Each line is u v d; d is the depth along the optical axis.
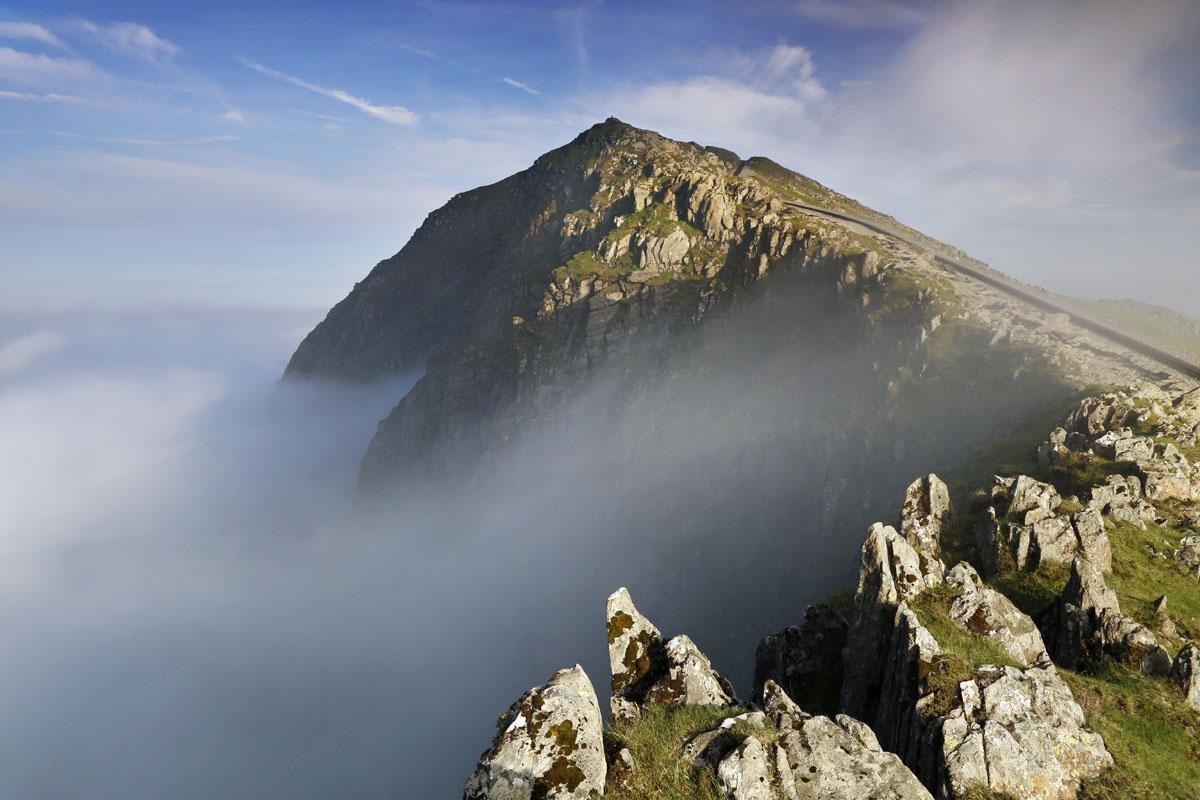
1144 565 30.72
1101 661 21.62
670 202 191.38
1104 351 83.94
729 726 12.41
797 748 12.12
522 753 11.23
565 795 10.85
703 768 11.66
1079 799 14.32
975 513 36.72
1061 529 29.77
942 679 16.78
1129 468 41.75
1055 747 14.99
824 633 27.14
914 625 18.56
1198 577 30.23
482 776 11.20
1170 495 39.09
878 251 140.25
